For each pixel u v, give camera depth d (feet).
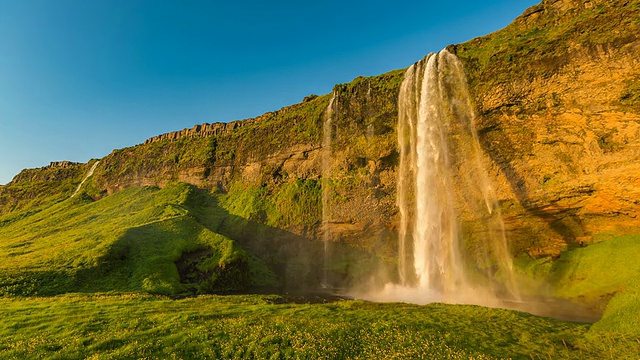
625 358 55.88
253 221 250.16
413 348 61.57
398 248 188.96
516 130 145.18
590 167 126.62
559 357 57.57
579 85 128.77
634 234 121.49
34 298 116.06
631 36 118.32
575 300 108.47
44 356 57.72
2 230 333.21
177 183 351.05
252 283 177.37
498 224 154.81
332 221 209.77
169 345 63.46
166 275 154.51
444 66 170.40
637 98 114.93
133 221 250.57
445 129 165.07
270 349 62.18
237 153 327.67
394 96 202.08
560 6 149.79
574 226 140.26
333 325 75.05
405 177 188.14
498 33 166.61
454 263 161.68
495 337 67.87
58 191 475.31
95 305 99.35
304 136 259.80
